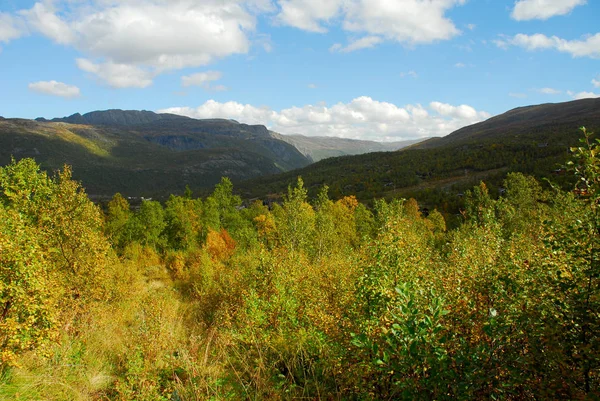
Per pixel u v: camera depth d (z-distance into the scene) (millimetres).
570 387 3309
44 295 7961
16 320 7293
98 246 14055
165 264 32594
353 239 42469
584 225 3904
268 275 12219
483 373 3727
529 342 3871
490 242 8445
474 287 5305
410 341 3773
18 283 7285
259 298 11336
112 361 9625
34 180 16281
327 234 35062
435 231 51938
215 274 19922
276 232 39094
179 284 24375
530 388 3752
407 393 3668
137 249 34000
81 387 7848
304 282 11578
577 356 3318
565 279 3889
